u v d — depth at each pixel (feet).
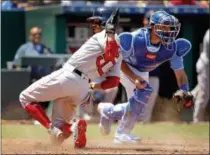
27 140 75.56
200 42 129.18
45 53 116.47
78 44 124.67
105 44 63.57
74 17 123.34
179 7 122.21
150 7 121.08
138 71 72.23
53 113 66.33
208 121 112.37
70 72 64.18
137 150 68.33
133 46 69.41
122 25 125.80
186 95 70.90
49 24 122.11
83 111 106.93
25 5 127.34
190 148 73.77
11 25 124.67
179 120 114.11
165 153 66.18
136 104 73.41
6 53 124.26
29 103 65.67
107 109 75.51
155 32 68.18
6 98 106.01
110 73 65.41
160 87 116.67
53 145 66.85
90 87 65.31
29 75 107.96
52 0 127.24
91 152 64.08
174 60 71.72
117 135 75.10
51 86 64.44
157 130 97.96
